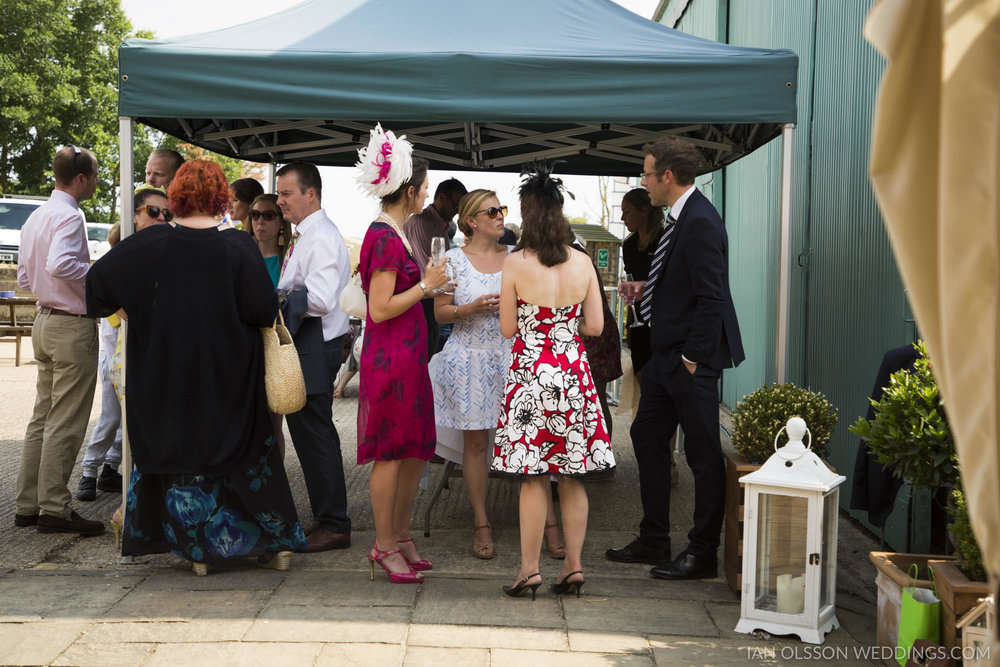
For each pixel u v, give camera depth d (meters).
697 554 4.07
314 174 4.49
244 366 3.90
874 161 1.31
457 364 4.34
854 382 5.32
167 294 3.81
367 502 5.41
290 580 3.96
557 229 3.69
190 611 3.54
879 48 1.30
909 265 1.30
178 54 4.20
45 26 31.20
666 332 4.04
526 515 3.74
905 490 4.38
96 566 4.15
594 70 4.17
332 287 4.40
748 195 8.80
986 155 1.17
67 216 4.57
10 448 6.84
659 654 3.21
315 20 4.86
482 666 3.07
